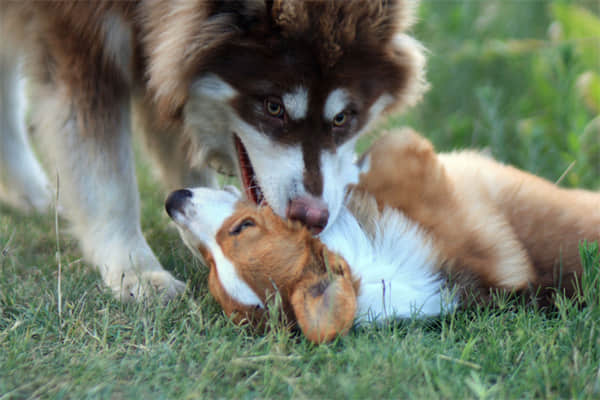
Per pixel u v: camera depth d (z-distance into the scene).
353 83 5.48
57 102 5.79
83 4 5.55
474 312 4.93
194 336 4.58
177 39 5.45
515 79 11.53
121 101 5.98
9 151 7.82
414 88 6.36
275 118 5.43
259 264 4.34
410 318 4.75
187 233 4.85
